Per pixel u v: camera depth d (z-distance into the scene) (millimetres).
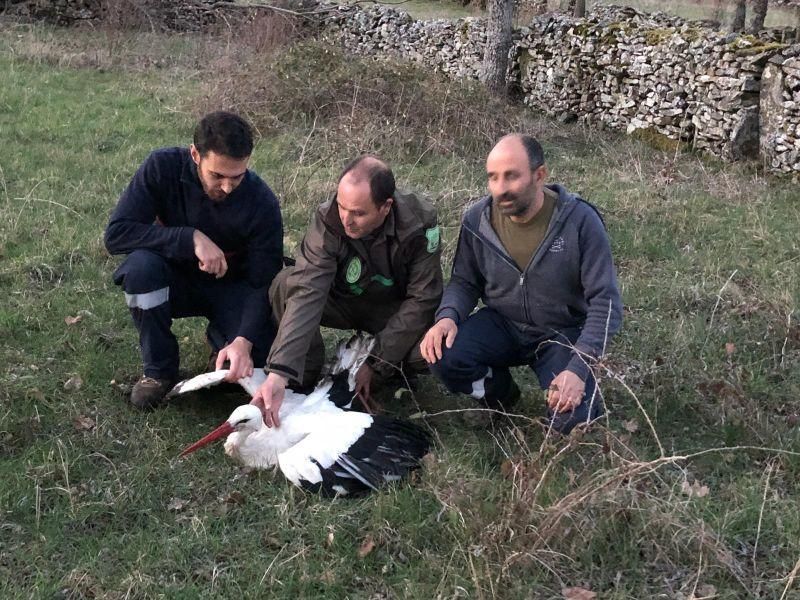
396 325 3818
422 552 3129
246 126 3613
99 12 15766
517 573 3010
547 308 3707
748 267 5961
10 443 3701
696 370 4406
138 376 4316
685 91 9438
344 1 17375
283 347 3533
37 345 4551
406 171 7996
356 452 3426
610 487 3168
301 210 6707
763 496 3336
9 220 6184
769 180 8203
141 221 3908
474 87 9852
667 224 6871
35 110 9586
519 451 3664
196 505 3400
